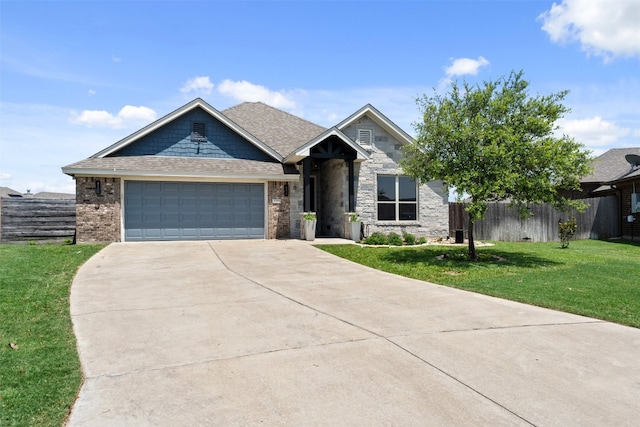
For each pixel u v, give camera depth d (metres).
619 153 27.12
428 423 3.11
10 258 10.06
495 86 11.32
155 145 16.05
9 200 15.69
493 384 3.78
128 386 3.71
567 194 25.58
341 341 4.90
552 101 10.95
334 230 17.55
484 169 10.60
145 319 5.78
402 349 4.65
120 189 14.53
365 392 3.62
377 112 16.83
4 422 3.04
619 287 8.03
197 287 7.85
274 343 4.83
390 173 17.25
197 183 15.36
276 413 3.25
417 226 17.47
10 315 5.83
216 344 4.79
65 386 3.68
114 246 13.29
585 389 3.70
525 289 7.84
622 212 20.55
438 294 7.47
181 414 3.23
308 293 7.45
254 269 9.80
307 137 19.19
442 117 11.30
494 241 18.17
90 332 5.20
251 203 15.91
